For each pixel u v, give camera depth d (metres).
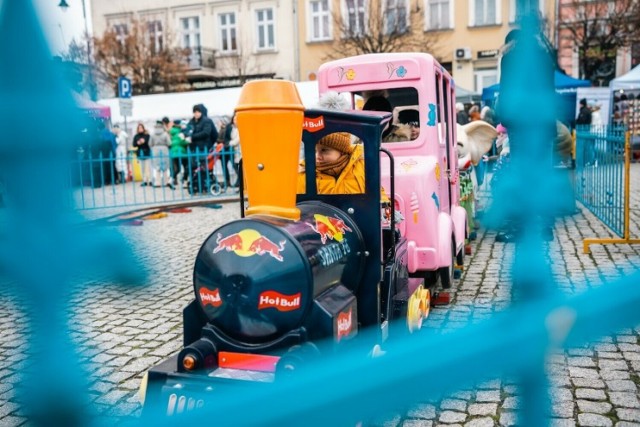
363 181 3.39
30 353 0.75
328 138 3.40
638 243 6.69
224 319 2.62
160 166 13.27
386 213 4.00
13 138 0.61
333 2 26.44
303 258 2.55
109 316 4.99
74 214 0.66
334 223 3.03
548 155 0.91
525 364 0.96
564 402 3.16
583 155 9.88
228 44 29.27
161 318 4.97
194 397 2.47
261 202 2.71
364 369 1.42
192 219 10.55
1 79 0.60
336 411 1.53
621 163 7.01
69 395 0.77
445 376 1.10
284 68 28.36
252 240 2.59
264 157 2.63
